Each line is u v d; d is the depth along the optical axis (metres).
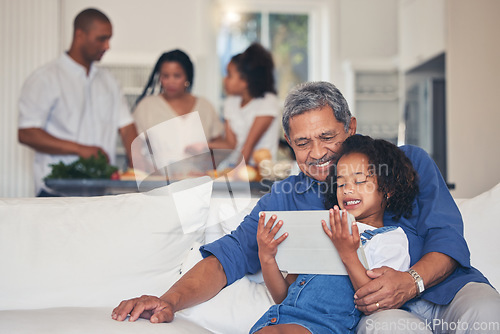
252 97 3.31
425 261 1.28
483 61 4.07
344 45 5.75
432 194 1.43
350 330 1.27
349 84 5.55
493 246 1.53
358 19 5.76
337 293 1.30
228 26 5.70
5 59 4.85
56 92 3.21
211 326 1.41
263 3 5.69
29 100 3.16
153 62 5.07
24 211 1.53
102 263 1.51
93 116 3.35
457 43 4.19
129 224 1.56
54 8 4.91
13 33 4.86
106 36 3.24
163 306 1.27
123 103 3.48
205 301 1.43
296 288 1.34
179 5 5.50
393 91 5.54
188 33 5.51
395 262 1.30
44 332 1.15
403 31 5.30
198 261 1.56
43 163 3.20
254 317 1.42
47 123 3.28
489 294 1.17
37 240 1.50
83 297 1.48
